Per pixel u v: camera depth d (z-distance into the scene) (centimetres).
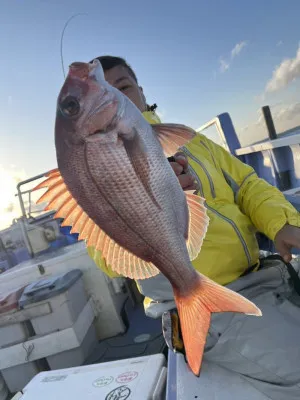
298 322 60
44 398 75
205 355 62
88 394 72
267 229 68
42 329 125
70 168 45
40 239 193
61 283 128
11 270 172
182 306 50
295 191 112
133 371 76
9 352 127
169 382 61
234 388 56
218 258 66
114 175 45
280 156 141
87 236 46
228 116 161
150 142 46
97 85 45
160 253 47
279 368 55
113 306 143
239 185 79
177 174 54
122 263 47
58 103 45
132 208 46
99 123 44
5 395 129
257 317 60
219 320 62
